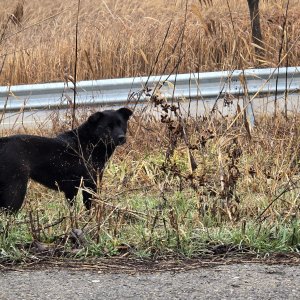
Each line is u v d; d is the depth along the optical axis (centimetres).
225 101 1290
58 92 1566
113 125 1265
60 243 927
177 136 1151
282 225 979
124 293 740
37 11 2786
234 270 820
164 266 851
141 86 1554
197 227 980
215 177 1120
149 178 1221
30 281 788
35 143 1159
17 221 1004
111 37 2062
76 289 756
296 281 773
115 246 916
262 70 1505
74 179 1196
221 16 2222
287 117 1412
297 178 1178
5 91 1564
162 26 2156
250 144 1266
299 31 1928
